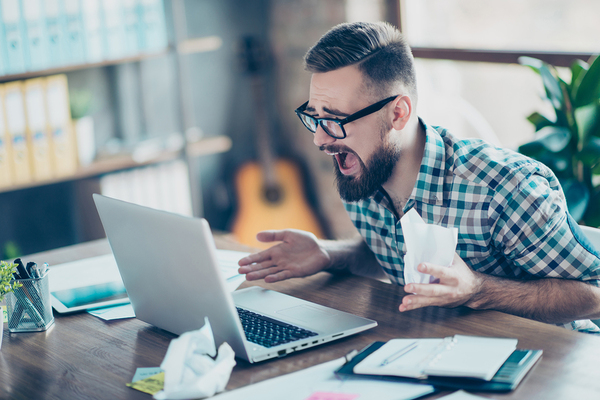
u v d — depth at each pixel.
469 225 1.31
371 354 0.98
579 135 1.80
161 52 2.91
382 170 1.32
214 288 0.97
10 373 1.04
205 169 3.48
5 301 1.31
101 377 1.00
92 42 2.71
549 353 0.98
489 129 2.67
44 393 0.97
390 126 1.29
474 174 1.29
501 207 1.26
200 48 3.07
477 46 2.64
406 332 1.09
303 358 1.02
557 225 1.21
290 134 3.47
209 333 0.95
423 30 2.85
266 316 1.16
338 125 1.27
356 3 2.95
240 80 3.52
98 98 3.11
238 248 1.65
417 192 1.33
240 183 3.60
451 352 0.96
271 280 1.34
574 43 2.32
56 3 2.60
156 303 1.13
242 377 0.96
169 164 3.04
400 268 1.49
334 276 1.42
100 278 1.46
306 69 1.32
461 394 0.86
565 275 1.23
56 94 2.66
